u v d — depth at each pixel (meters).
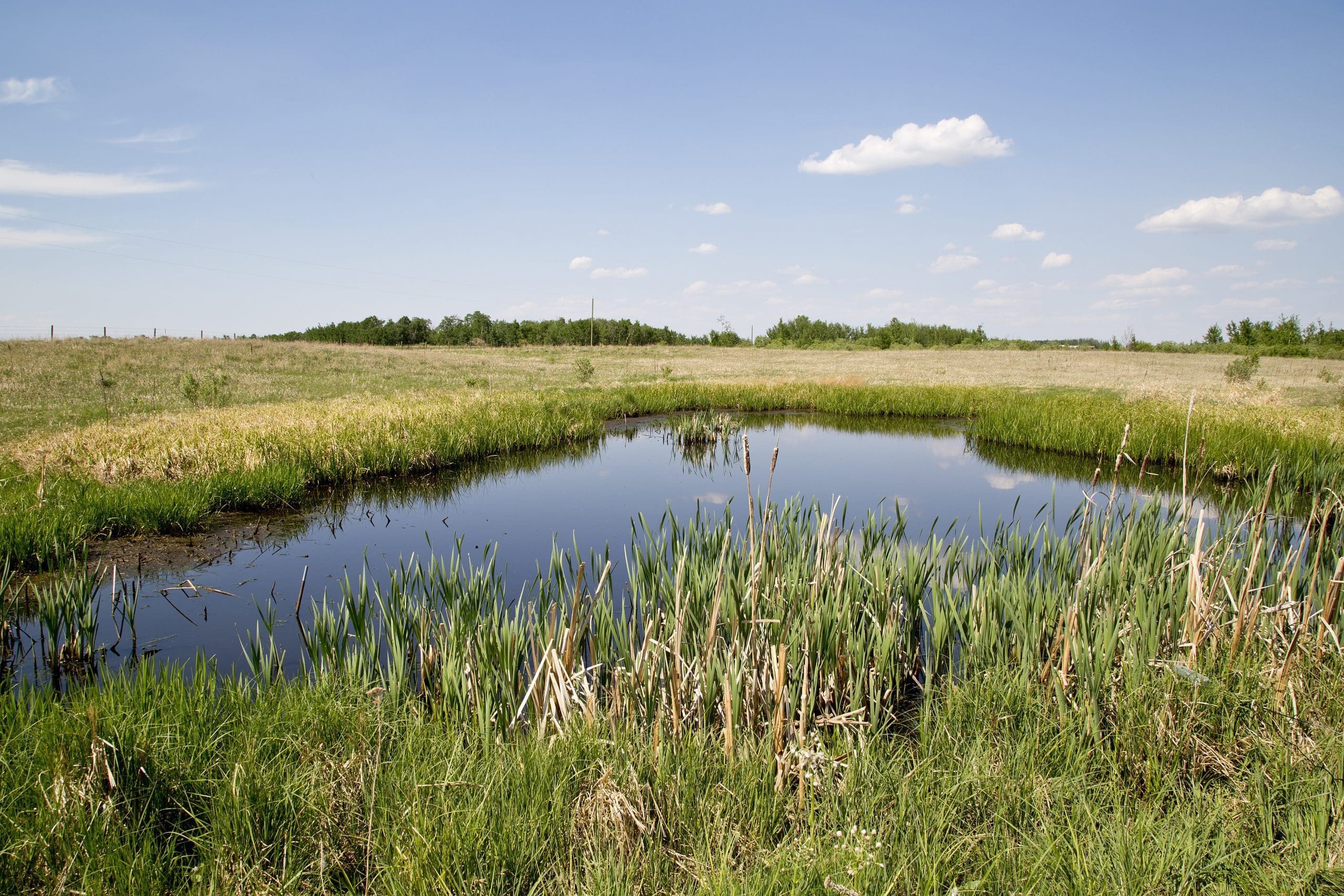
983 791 3.22
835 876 2.55
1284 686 3.96
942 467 15.79
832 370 47.44
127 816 3.00
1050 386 32.28
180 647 6.10
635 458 16.94
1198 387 26.72
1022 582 5.49
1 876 2.61
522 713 4.54
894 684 5.18
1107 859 2.70
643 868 2.78
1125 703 3.91
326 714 3.88
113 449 12.13
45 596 6.20
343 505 11.77
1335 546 6.48
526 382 35.69
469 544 9.52
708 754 3.69
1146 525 6.50
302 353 43.09
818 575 5.23
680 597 4.01
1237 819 3.04
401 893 2.60
